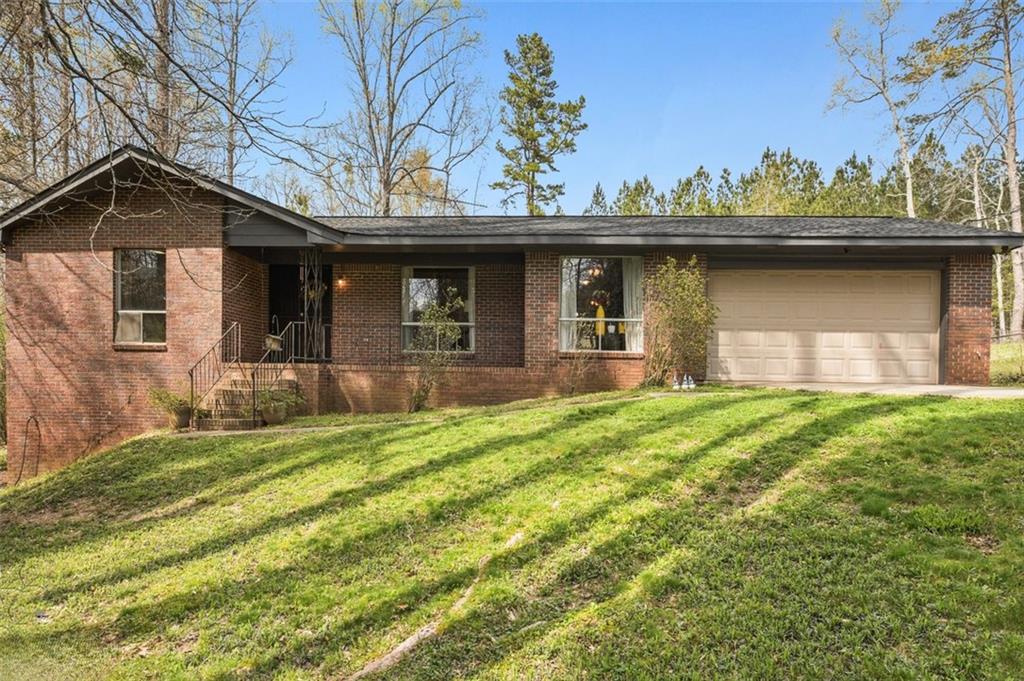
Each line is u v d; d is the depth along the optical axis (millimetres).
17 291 11891
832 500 4926
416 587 4312
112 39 6781
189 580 4773
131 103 7484
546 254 12164
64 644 4059
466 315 13516
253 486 6836
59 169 14148
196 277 11688
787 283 12359
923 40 23156
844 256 12055
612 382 12133
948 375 11719
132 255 11977
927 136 26688
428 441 7734
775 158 33500
